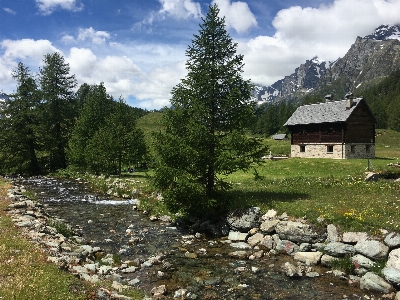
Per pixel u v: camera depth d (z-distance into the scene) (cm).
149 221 2162
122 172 4984
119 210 2502
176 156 1845
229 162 1806
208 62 1969
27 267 884
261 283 1186
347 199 1923
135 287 1090
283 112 16100
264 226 1656
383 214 1526
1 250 1005
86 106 5697
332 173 3588
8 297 697
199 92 1923
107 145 4178
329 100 6200
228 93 1966
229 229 1825
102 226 2011
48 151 5591
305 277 1241
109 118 4447
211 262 1398
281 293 1107
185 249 1573
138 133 4334
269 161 4803
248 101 1972
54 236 1431
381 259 1220
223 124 1977
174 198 1875
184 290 1091
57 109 5706
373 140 5522
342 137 5169
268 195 2142
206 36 1952
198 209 1920
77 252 1259
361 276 1229
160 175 1822
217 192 1997
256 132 15362
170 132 1934
